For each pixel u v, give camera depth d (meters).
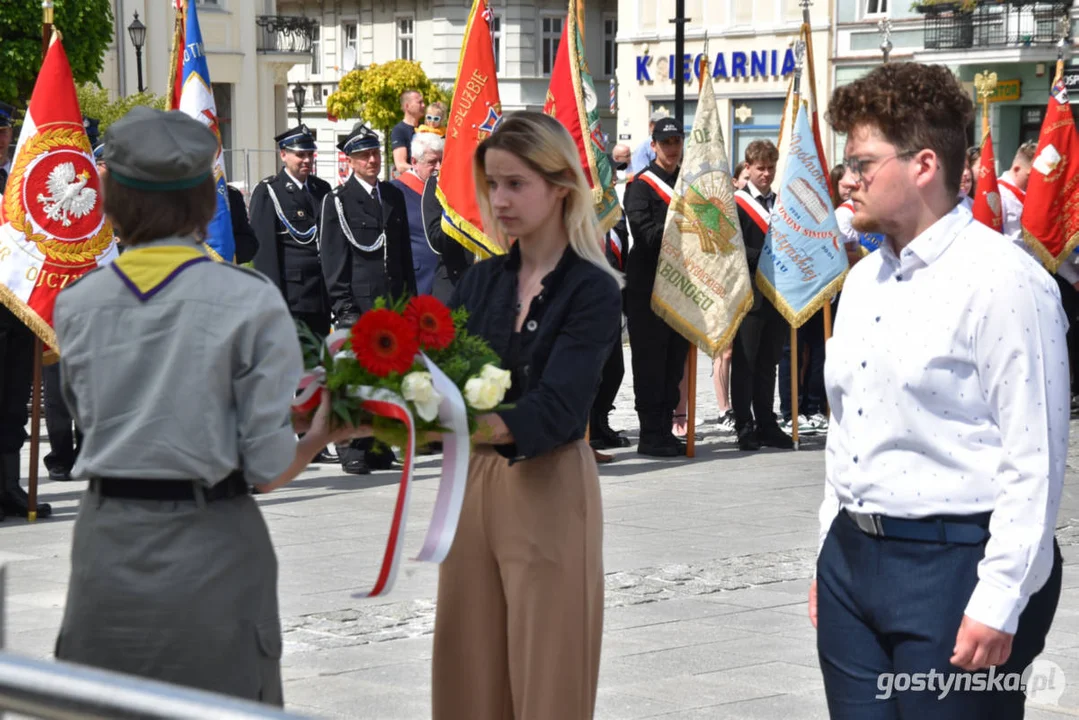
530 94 60.28
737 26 47.03
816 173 13.09
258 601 3.94
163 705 2.04
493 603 4.75
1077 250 15.49
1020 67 39.12
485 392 4.25
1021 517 3.66
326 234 11.97
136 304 3.85
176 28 11.49
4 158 10.41
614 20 61.53
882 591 3.92
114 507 3.85
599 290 4.59
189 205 3.95
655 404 13.01
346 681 6.48
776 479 11.88
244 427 3.84
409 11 64.12
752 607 7.86
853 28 43.47
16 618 7.41
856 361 3.98
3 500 10.10
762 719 6.01
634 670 6.70
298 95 46.91
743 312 12.62
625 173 20.89
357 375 4.17
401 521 4.11
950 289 3.80
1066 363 3.75
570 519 4.57
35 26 34.44
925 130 3.82
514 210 4.63
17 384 10.04
